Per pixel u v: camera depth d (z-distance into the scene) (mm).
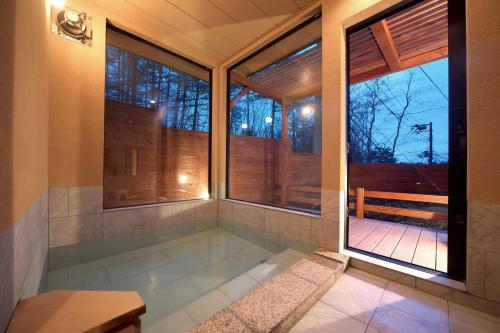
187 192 3941
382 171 5195
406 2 1879
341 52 2164
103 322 731
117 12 2547
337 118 2168
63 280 2016
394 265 1877
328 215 2238
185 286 1968
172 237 3168
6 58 774
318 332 1263
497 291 1357
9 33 811
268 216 2908
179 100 4922
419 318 1363
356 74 4074
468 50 1471
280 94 5375
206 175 4129
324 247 2270
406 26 2699
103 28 2477
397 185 5035
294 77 4375
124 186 3146
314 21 2615
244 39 3111
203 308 1608
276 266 2225
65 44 2232
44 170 1833
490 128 1390
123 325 786
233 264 2408
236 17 2654
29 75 1167
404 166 4965
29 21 1157
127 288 1926
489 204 1391
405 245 2562
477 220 1434
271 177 5812
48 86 2053
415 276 1688
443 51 3209
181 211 3291
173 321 1469
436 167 4652
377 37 2816
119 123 3156
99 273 2170
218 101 3861
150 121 3564
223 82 3836
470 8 1464
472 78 1452
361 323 1329
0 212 680
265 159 5688
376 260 1979
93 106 2402
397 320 1349
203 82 4230
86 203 2377
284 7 2486
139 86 4258
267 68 3986
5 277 715
